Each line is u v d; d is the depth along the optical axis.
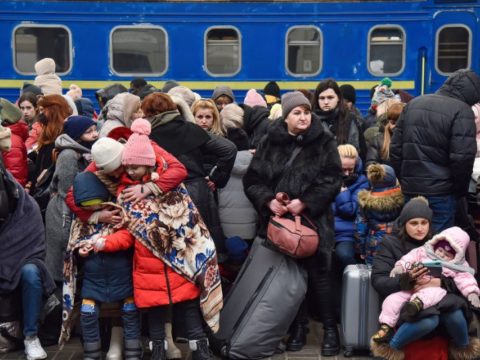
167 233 5.94
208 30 15.26
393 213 6.79
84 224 6.13
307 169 6.44
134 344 6.10
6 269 6.29
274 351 6.51
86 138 6.82
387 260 6.25
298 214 6.39
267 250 6.52
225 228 7.24
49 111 7.40
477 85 6.73
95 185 6.05
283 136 6.54
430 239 6.22
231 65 15.36
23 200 6.46
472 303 5.93
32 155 8.23
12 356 6.60
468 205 7.78
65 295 6.07
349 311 6.50
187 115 7.05
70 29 15.25
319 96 8.10
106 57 15.30
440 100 6.70
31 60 15.30
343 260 7.07
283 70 15.30
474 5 15.24
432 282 5.96
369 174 6.82
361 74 15.31
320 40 15.25
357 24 15.23
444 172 6.70
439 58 15.43
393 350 6.04
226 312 6.52
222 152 6.78
